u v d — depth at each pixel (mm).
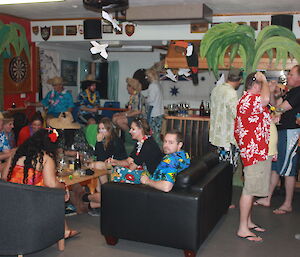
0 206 2822
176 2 5586
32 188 2842
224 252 3455
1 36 6750
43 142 3170
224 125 4492
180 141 3330
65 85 9258
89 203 4379
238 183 5734
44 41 7527
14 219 2846
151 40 6973
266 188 3598
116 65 10414
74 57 9539
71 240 3652
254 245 3621
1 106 6906
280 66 5945
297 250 3535
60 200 3021
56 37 7406
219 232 3928
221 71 8828
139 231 3301
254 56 6078
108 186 3363
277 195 5293
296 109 4344
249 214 3980
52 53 8570
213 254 3408
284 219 4344
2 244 2885
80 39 7273
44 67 8258
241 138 3574
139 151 3770
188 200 3098
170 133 3320
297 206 4801
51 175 3146
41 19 7434
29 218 2859
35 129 4793
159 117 6711
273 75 7094
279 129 4469
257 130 3471
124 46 9312
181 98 10109
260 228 4000
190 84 9961
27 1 4012
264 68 6039
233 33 6121
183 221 3133
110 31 7039
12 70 7148
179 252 3439
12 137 5184
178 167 3271
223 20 6375
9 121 4660
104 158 4449
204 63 6273
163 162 3244
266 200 4789
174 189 3238
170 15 5621
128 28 6934
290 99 4312
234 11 6148
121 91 10500
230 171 4305
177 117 6258
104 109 9492
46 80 8344
